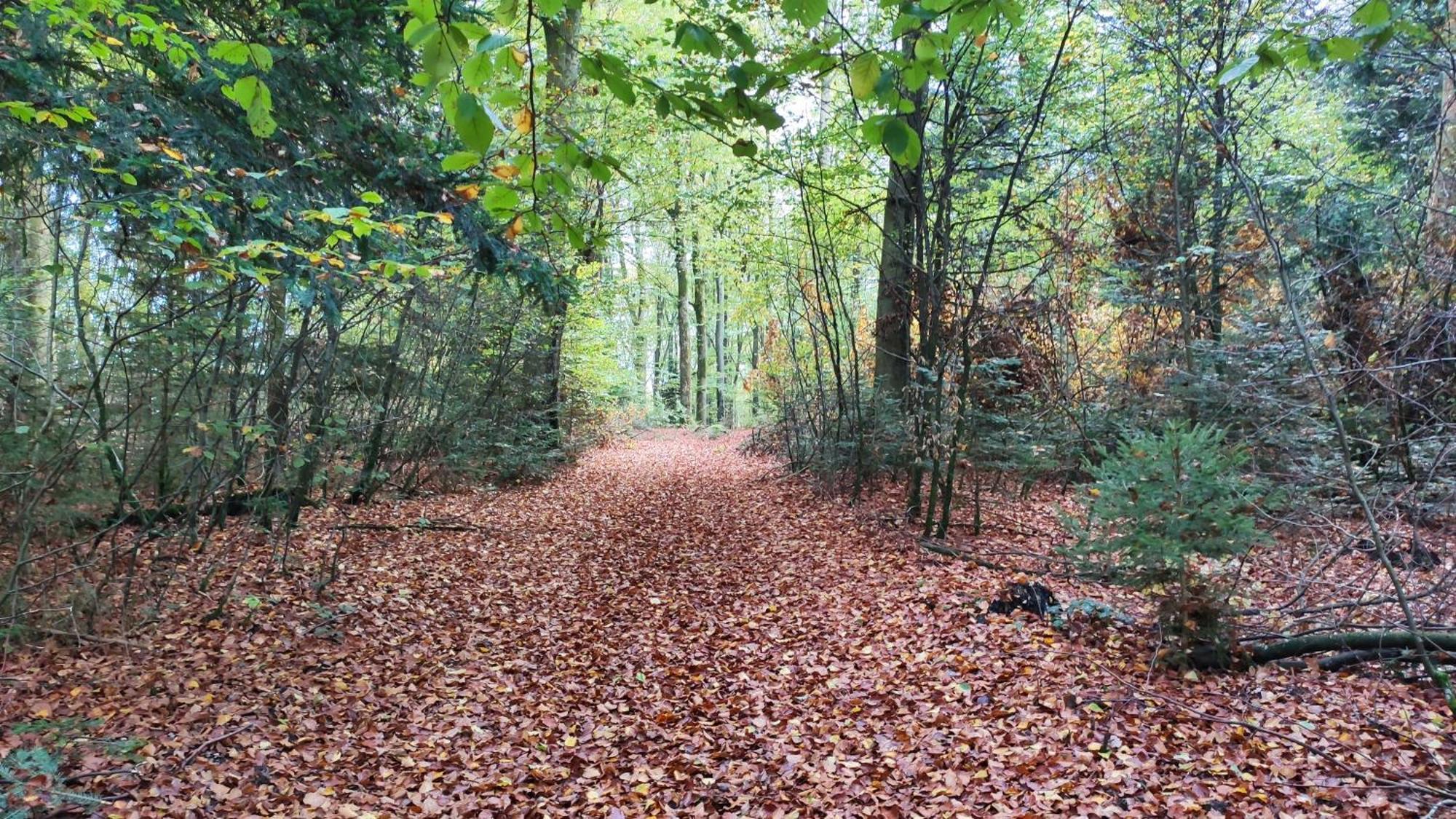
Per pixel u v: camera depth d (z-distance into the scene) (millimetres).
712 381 34656
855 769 4242
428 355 11312
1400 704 4219
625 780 4336
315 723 4875
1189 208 9344
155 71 5355
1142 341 10594
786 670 5750
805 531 10070
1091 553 5070
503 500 13133
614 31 12055
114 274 5883
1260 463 7117
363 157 6258
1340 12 4145
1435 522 7164
